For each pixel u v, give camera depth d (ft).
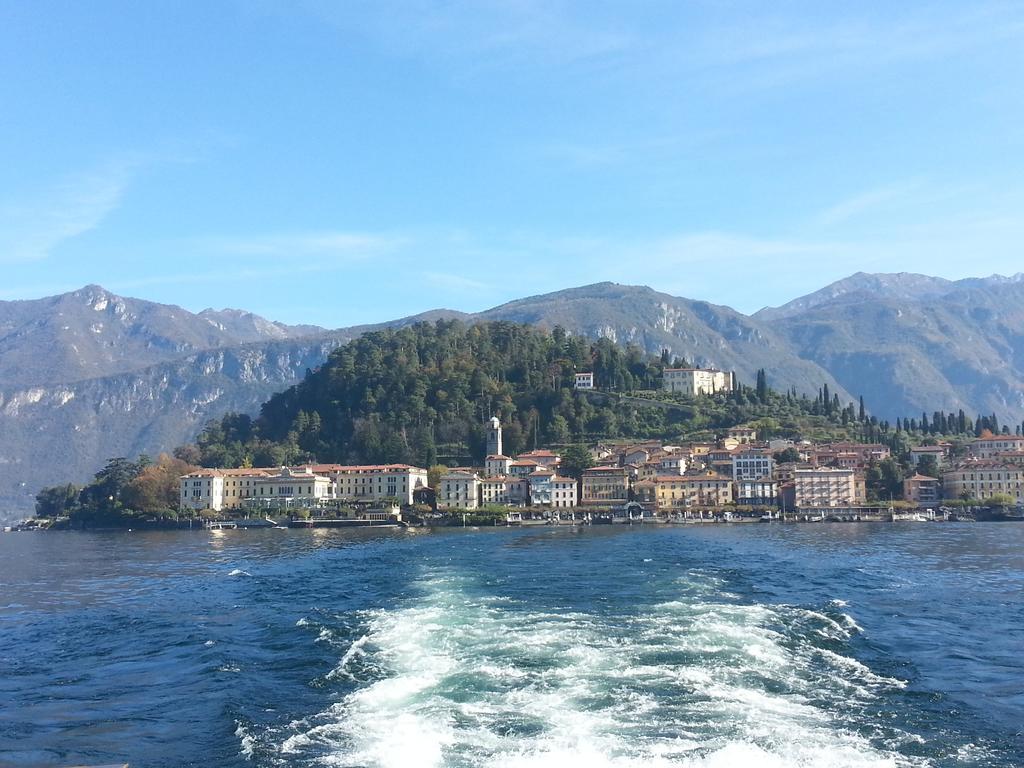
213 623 378.73
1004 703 242.58
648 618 341.62
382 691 249.14
